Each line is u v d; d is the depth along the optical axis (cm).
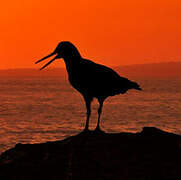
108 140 1227
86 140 1252
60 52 1484
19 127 8881
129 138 1227
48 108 13825
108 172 1027
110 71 1489
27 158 1162
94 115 11325
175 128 8862
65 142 1259
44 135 7662
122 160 1080
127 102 16400
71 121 9875
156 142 1179
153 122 9919
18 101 17212
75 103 16125
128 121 9981
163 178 984
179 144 1161
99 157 1105
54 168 1079
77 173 1037
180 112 12144
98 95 1464
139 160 1071
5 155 1223
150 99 18188
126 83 1498
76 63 1462
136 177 996
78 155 1129
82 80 1448
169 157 1082
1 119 10612
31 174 1065
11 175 1075
